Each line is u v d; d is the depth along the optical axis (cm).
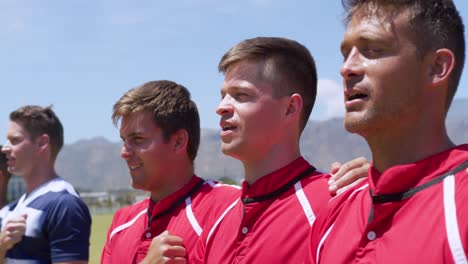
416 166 199
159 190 376
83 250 489
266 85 289
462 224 183
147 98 373
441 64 202
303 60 306
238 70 294
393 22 203
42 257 488
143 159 371
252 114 286
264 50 294
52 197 492
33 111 525
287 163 293
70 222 486
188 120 383
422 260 185
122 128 379
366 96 204
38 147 521
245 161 296
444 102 205
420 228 191
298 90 300
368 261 199
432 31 202
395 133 204
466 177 192
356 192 230
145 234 371
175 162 375
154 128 371
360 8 213
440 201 191
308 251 246
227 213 311
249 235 284
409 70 200
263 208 288
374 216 203
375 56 204
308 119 312
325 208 243
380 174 213
